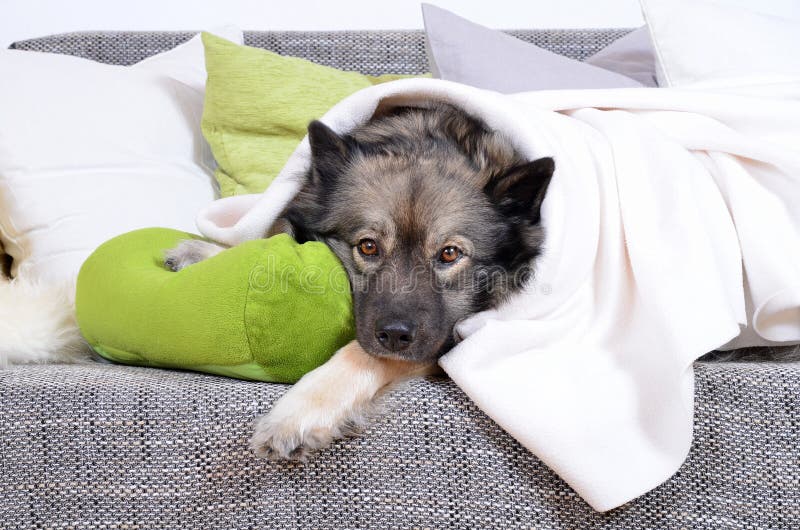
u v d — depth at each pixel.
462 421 1.56
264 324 1.59
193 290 1.66
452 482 1.56
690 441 1.49
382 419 1.56
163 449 1.53
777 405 1.57
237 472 1.54
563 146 1.95
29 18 3.78
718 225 1.94
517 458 1.56
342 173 2.09
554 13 3.95
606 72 2.80
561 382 1.61
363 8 3.91
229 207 2.23
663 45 2.71
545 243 1.84
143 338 1.74
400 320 1.76
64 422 1.54
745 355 2.28
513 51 2.77
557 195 1.86
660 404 1.57
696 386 1.59
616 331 1.77
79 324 2.02
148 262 1.97
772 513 1.58
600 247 1.85
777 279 1.90
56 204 2.52
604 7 3.95
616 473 1.50
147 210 2.66
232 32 3.31
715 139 2.08
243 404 1.54
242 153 2.75
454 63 2.74
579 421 1.54
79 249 2.50
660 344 1.61
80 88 2.73
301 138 2.79
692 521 1.58
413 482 1.56
